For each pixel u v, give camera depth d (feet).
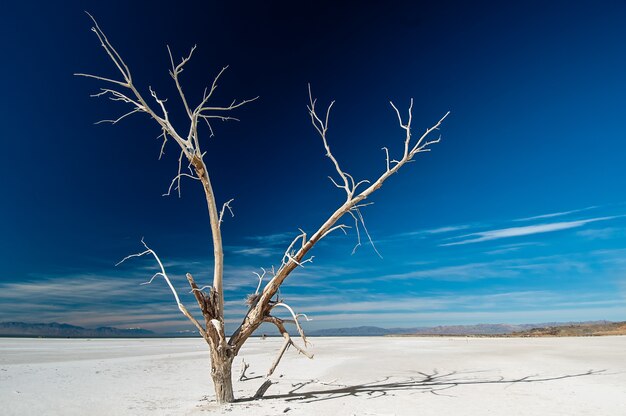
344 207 34.63
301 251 34.40
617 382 39.68
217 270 32.91
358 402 31.09
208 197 33.37
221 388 31.55
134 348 103.76
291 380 44.65
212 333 31.78
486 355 72.84
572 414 26.58
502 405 29.45
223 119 35.27
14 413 27.96
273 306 34.24
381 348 99.96
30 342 135.54
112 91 31.71
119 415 27.45
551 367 52.60
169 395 35.42
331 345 118.62
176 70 32.27
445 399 31.89
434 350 89.25
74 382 42.22
